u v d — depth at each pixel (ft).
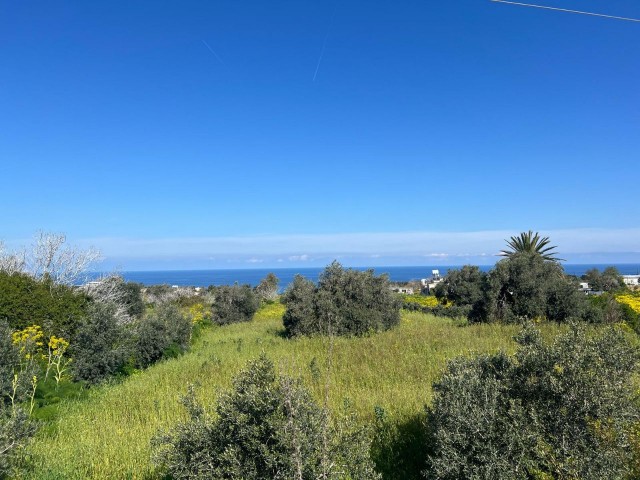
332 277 65.16
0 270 53.72
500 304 60.54
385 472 19.19
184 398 18.80
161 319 58.29
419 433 21.88
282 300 70.59
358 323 60.13
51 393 34.12
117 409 31.53
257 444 14.75
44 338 42.78
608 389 15.79
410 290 233.14
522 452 15.64
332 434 15.79
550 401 16.62
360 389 30.04
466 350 39.06
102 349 42.34
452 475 16.12
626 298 77.46
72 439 25.17
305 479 13.98
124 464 20.84
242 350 52.11
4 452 19.22
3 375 29.63
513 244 113.50
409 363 36.65
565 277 69.46
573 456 15.65
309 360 41.27
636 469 16.42
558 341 17.70
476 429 16.05
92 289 64.85
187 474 15.48
